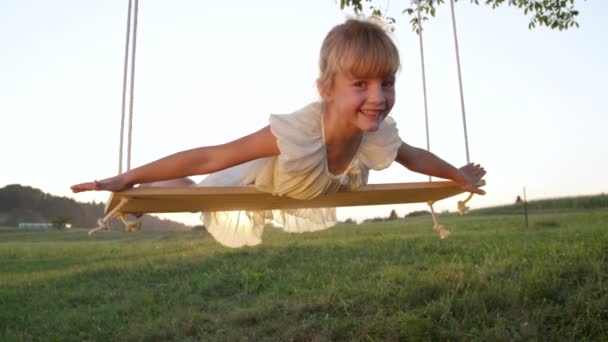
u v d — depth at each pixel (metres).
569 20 6.46
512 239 9.90
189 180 3.00
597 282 5.43
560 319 4.73
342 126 2.34
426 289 5.70
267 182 2.49
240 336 5.14
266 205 2.98
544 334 4.48
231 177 2.95
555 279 5.55
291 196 2.61
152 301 6.84
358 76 2.10
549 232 11.17
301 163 2.36
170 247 13.16
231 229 3.43
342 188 2.65
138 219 3.04
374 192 2.79
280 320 5.42
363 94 2.13
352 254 9.17
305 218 3.56
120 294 7.48
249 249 10.41
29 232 33.47
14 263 12.24
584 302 4.86
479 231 13.40
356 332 4.82
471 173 3.03
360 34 2.09
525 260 6.61
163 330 5.52
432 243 9.88
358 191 2.71
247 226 3.47
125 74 3.10
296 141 2.31
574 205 25.53
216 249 11.12
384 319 4.96
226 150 2.35
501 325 4.59
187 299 6.79
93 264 10.77
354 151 2.54
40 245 17.61
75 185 2.19
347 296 5.83
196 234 19.53
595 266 5.86
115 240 19.94
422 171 2.89
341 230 16.39
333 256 9.11
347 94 2.14
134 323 5.89
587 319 4.61
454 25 3.69
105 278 8.87
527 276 5.74
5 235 28.70
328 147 2.44
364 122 2.17
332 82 2.20
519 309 5.01
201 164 2.34
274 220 3.52
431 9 5.96
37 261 12.43
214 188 2.41
